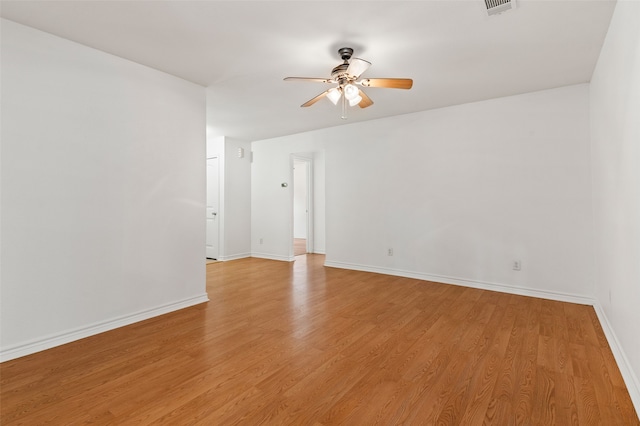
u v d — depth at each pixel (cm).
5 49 220
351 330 270
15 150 224
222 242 593
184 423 156
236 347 239
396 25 229
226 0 201
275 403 172
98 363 215
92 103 262
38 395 178
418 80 330
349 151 511
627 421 156
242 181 626
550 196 356
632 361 184
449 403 171
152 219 303
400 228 465
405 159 457
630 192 185
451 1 202
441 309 322
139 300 292
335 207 531
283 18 221
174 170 320
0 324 217
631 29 175
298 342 247
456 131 415
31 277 231
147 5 205
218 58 281
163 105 310
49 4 204
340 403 172
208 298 357
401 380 194
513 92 367
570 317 298
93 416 161
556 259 354
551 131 355
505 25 229
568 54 273
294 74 315
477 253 402
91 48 262
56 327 242
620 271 216
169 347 239
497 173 388
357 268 509
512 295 371
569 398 175
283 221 599
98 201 266
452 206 420
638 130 165
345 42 253
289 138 583
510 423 155
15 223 224
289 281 438
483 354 226
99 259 266
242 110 429
